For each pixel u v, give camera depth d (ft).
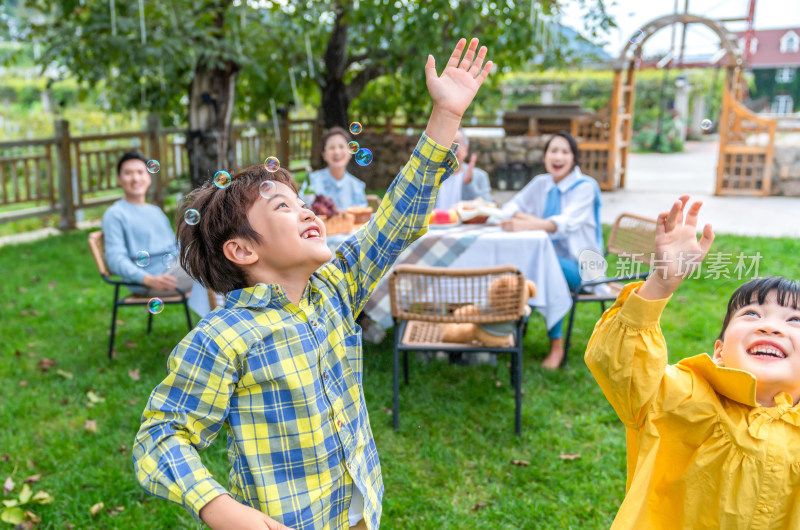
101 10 21.74
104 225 12.15
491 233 11.82
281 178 4.44
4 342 13.39
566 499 8.16
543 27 25.27
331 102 29.76
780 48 124.06
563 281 11.67
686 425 4.68
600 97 69.10
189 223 4.39
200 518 3.74
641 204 30.22
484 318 9.53
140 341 13.69
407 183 4.80
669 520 4.83
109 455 9.23
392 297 9.70
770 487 4.48
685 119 74.23
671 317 14.53
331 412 4.36
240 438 4.12
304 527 4.17
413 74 26.61
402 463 9.07
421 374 11.99
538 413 10.39
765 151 31.76
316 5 23.44
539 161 34.83
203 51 20.95
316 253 4.25
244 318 4.17
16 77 65.87
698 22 31.81
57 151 25.32
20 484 8.52
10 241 23.81
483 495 8.41
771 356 4.58
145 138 27.86
